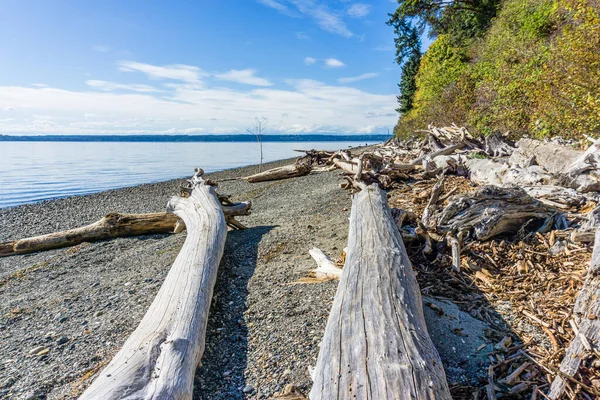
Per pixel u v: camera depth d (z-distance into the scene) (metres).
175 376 2.12
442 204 5.62
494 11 19.30
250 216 7.52
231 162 34.41
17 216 10.38
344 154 12.92
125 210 11.07
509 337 2.53
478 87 12.38
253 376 2.43
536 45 10.55
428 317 2.82
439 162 9.07
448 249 3.89
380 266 2.94
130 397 1.88
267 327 3.00
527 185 5.23
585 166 4.86
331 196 8.62
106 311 3.59
